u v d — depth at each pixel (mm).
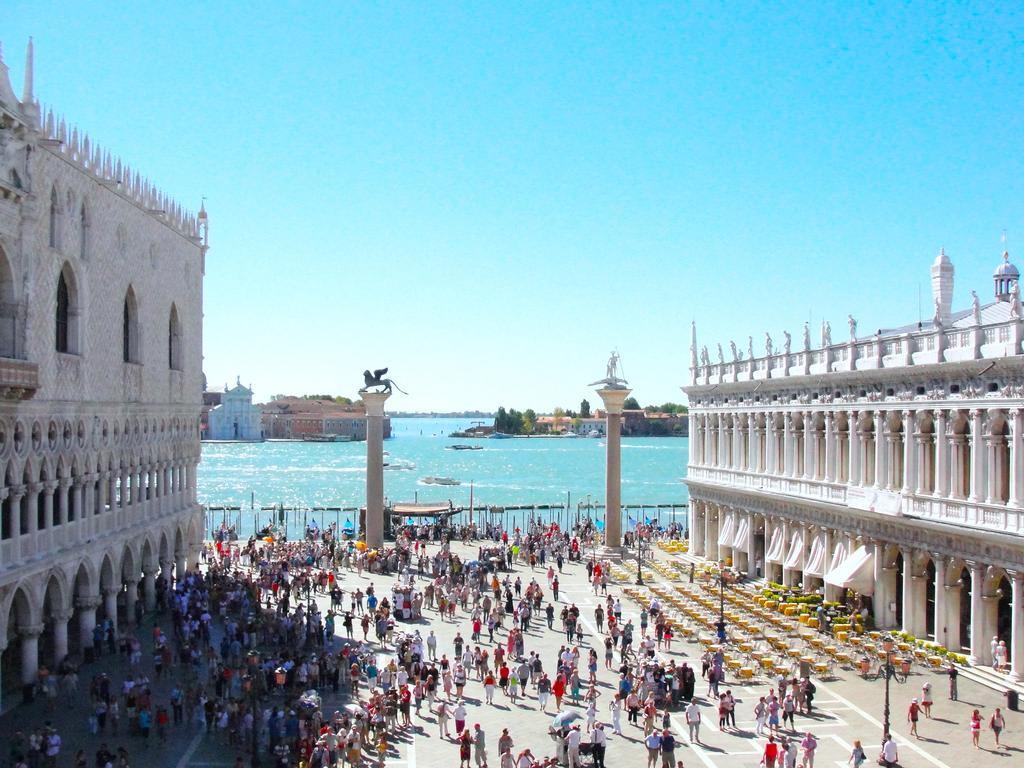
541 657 54469
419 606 64438
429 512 110250
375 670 48719
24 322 43844
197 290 73625
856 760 36094
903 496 56750
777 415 74312
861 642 54625
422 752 39406
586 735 40812
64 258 48344
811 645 54688
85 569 51438
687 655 54656
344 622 58844
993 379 49969
